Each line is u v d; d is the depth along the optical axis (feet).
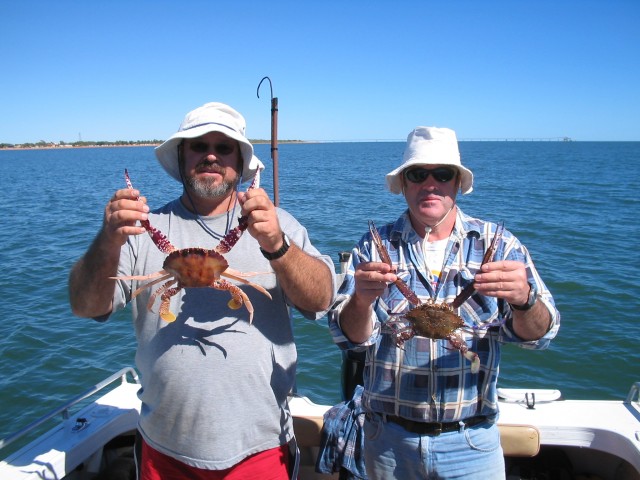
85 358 33.01
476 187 140.05
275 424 11.85
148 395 11.87
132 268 12.19
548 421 15.55
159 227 12.50
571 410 16.21
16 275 50.34
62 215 90.22
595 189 133.28
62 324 38.06
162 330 11.66
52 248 62.64
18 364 32.35
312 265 11.57
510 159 358.23
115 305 11.86
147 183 159.22
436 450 11.98
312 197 114.32
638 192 124.67
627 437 14.66
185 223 12.54
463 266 12.55
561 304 41.55
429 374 11.97
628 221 79.46
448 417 11.86
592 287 45.27
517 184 149.79
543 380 30.53
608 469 16.03
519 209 93.91
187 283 10.90
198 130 11.46
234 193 12.85
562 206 98.02
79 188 146.30
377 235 12.25
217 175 12.04
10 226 79.30
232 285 11.34
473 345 12.07
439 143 12.15
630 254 57.77
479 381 12.10
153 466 11.89
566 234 69.10
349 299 12.23
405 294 12.39
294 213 88.63
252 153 12.45
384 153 550.36
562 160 341.41
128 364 32.27
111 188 143.33
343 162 327.67
